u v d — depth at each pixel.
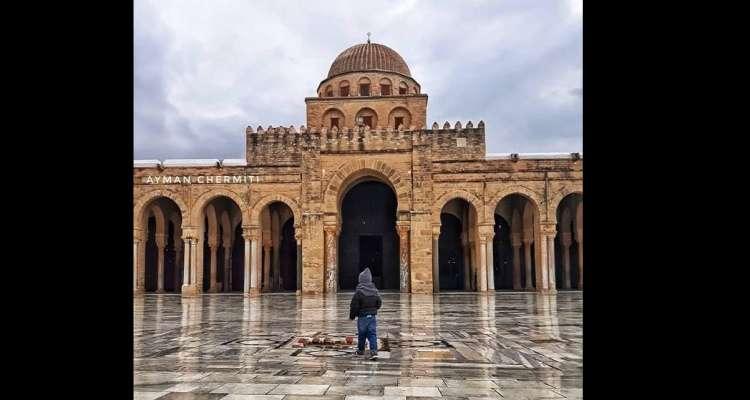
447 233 46.03
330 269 36.44
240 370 9.13
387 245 45.88
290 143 39.06
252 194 37.47
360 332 10.94
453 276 45.66
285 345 12.27
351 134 37.03
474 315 20.09
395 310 22.59
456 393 7.35
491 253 36.12
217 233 41.81
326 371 9.04
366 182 46.22
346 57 48.06
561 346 12.03
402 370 9.13
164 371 9.04
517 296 33.28
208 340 13.22
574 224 40.72
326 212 36.72
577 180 36.22
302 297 34.06
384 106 44.12
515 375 8.67
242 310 23.45
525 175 36.34
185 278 36.53
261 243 40.97
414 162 36.44
